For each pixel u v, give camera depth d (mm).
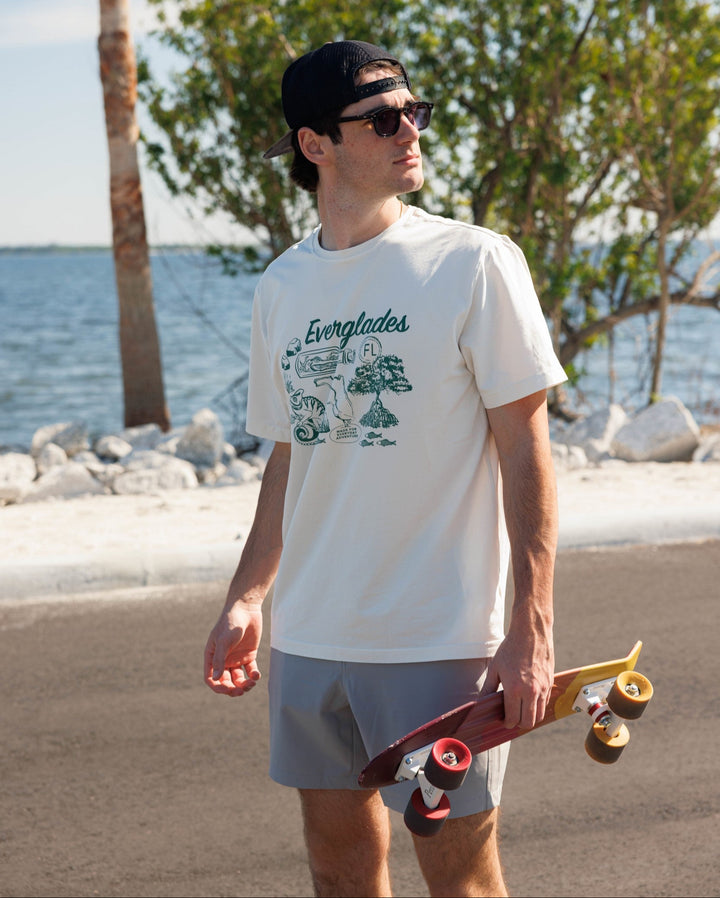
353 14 13227
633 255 15109
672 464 11070
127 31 12367
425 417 2443
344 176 2527
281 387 2812
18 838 4184
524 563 2340
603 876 3803
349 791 2658
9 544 8016
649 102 13766
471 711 2248
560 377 2441
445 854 2480
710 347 35688
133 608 7055
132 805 4438
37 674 5926
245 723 5262
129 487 10117
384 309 2477
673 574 7629
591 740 2334
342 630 2527
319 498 2596
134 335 12875
